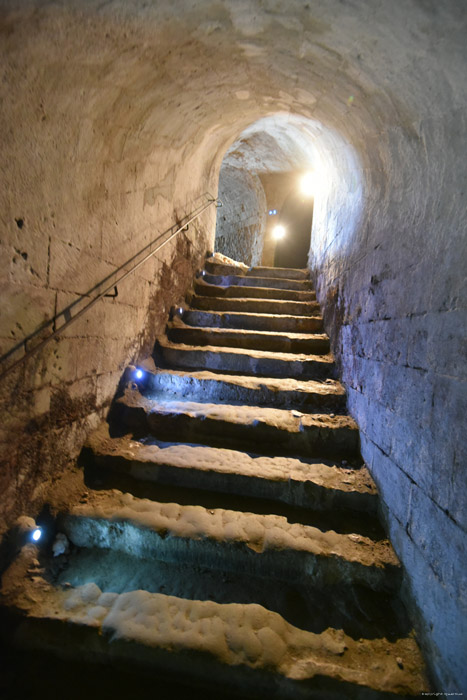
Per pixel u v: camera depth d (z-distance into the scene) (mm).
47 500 1867
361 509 1995
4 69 1269
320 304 4109
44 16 1211
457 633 1135
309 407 2758
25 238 1590
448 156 1323
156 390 2965
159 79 2074
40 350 1760
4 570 1551
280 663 1311
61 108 1643
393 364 1827
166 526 1785
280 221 8172
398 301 1808
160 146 2891
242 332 3527
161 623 1424
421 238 1564
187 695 1323
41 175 1647
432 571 1323
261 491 2070
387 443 1863
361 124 2193
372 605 1563
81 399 2176
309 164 6570
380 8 1167
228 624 1437
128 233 2625
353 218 2891
